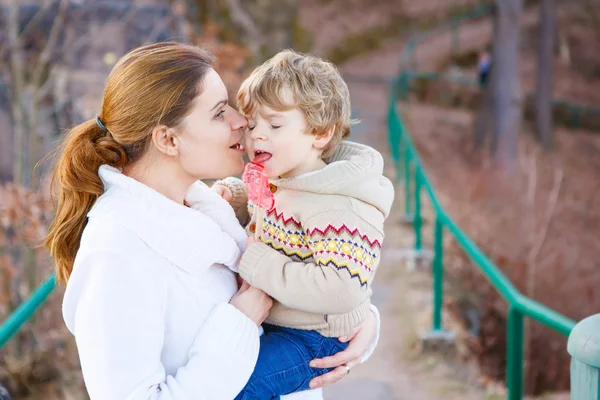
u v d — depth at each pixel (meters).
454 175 13.72
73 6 6.46
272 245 1.86
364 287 1.76
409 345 5.18
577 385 1.67
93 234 1.61
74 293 1.60
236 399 1.71
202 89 1.68
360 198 1.82
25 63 6.23
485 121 15.48
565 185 13.86
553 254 9.60
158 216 1.64
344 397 4.49
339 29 24.78
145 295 1.56
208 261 1.69
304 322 1.86
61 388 4.77
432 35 25.19
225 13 10.15
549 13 18.00
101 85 6.39
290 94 1.80
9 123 6.11
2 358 4.98
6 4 6.20
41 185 5.15
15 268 5.09
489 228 10.00
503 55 15.06
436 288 5.18
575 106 20.30
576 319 8.70
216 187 2.14
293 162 1.86
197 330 1.65
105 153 1.71
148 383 1.52
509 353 3.07
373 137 14.49
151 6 6.89
